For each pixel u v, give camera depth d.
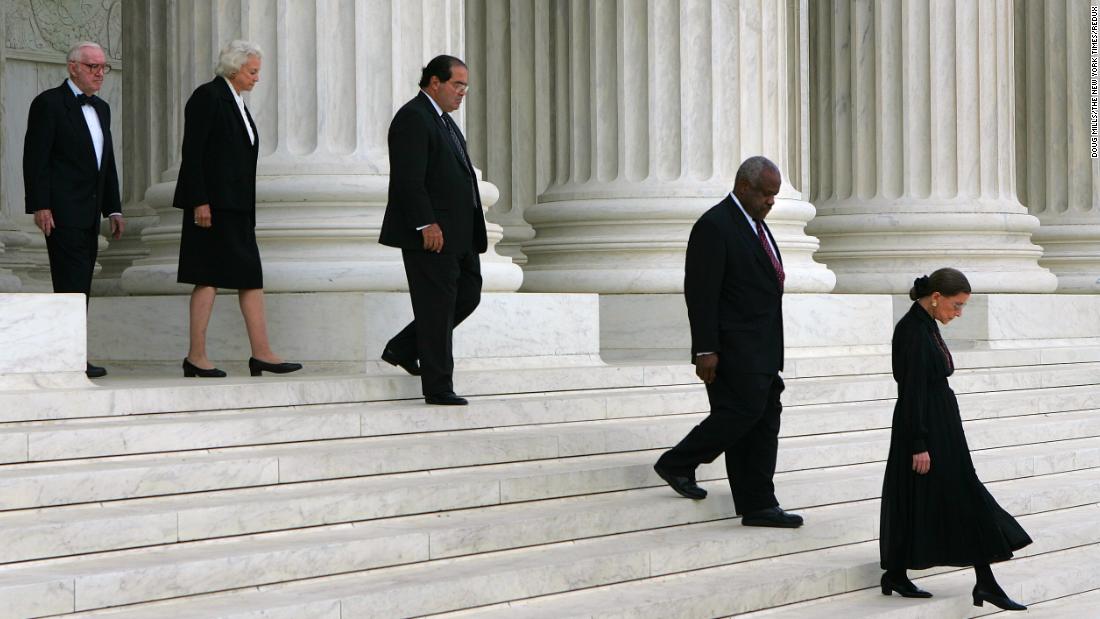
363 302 9.83
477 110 16.42
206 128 9.17
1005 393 12.94
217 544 6.71
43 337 8.19
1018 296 15.30
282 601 6.20
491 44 16.42
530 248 13.45
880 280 15.84
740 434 8.20
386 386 9.02
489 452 8.34
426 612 6.55
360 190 10.45
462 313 9.19
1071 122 18.48
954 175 16.02
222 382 8.67
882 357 12.80
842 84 16.47
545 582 7.05
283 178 10.46
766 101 13.36
